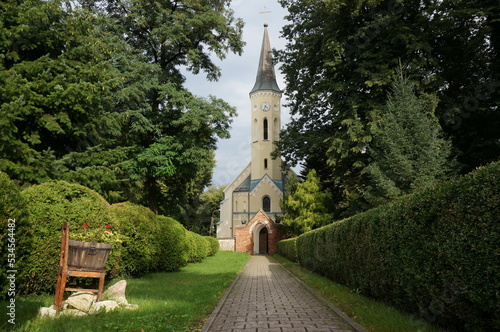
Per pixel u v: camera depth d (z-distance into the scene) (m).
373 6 19.69
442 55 20.61
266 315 6.86
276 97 57.12
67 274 6.30
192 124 20.53
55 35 14.55
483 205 4.10
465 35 19.69
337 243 11.31
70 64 14.59
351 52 21.58
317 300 8.80
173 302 7.56
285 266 22.02
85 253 6.48
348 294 9.14
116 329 5.12
